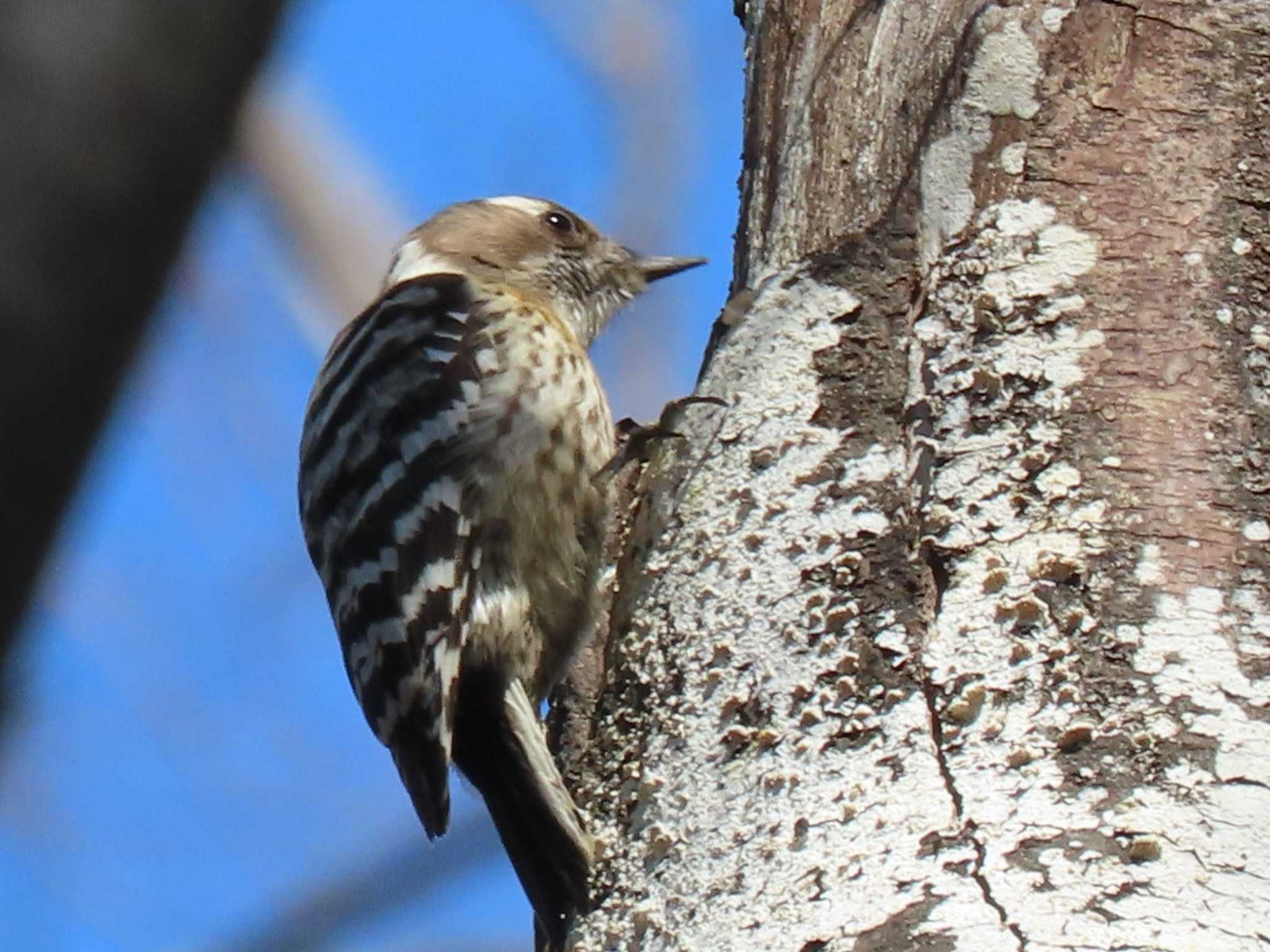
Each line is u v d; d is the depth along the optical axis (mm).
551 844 7211
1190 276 7129
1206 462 6645
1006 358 7039
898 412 7254
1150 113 7562
